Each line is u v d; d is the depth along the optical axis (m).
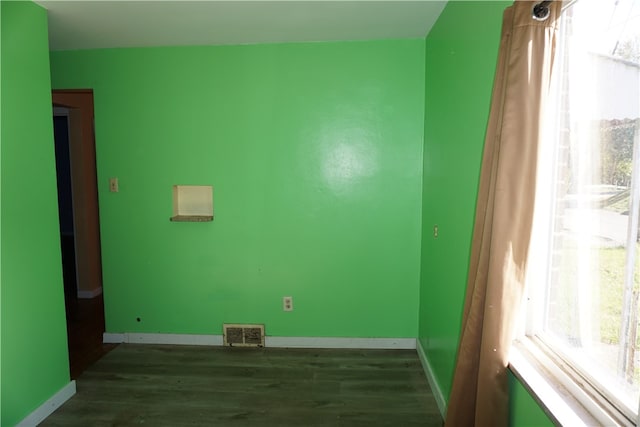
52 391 2.18
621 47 0.98
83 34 2.55
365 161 2.81
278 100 2.80
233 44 2.77
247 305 2.99
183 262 2.99
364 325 2.96
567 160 1.22
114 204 2.97
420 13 2.24
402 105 2.75
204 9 2.17
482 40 1.58
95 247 4.16
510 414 1.31
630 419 0.93
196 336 3.04
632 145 0.94
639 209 0.92
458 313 1.90
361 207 2.85
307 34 2.59
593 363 1.10
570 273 1.21
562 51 1.22
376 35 2.62
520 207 1.16
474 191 1.67
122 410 2.20
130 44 2.76
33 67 2.03
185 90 2.84
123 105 2.88
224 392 2.38
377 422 2.09
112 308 3.06
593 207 1.10
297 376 2.56
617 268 1.00
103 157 2.93
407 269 2.88
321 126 2.80
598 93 1.07
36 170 2.05
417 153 2.78
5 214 1.87
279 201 2.88
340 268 2.92
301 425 2.07
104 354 2.88
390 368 2.67
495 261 1.19
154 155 2.90
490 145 1.32
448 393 2.07
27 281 2.00
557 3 1.09
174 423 2.09
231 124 2.84
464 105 1.81
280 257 2.93
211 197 2.95
